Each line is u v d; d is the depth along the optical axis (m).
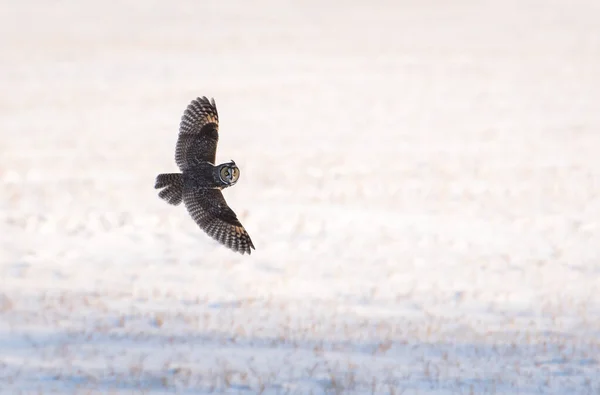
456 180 30.11
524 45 79.88
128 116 47.97
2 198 26.80
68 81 61.78
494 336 14.41
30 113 48.50
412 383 11.95
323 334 14.27
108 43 84.44
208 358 12.91
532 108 48.66
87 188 28.61
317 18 109.81
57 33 93.38
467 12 114.06
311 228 23.61
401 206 26.30
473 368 12.70
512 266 19.92
